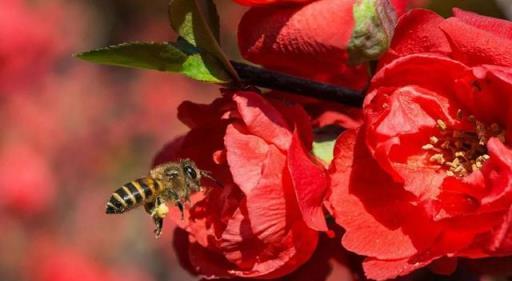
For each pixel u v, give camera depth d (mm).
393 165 229
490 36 224
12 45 620
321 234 246
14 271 612
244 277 237
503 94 230
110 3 782
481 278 246
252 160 229
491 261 233
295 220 229
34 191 621
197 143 245
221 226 240
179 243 265
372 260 228
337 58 233
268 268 232
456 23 226
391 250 228
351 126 241
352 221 229
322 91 238
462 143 235
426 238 228
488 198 221
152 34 803
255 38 236
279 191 227
